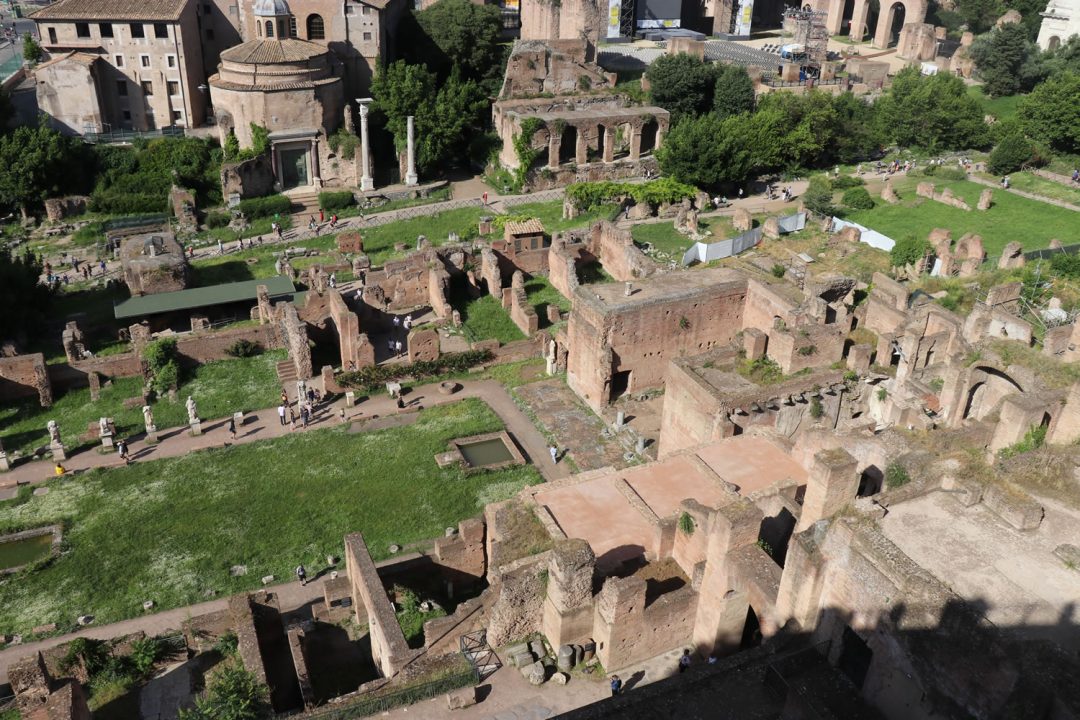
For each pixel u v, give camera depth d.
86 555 49.94
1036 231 90.56
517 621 37.62
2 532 51.72
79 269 90.25
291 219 104.38
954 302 69.00
